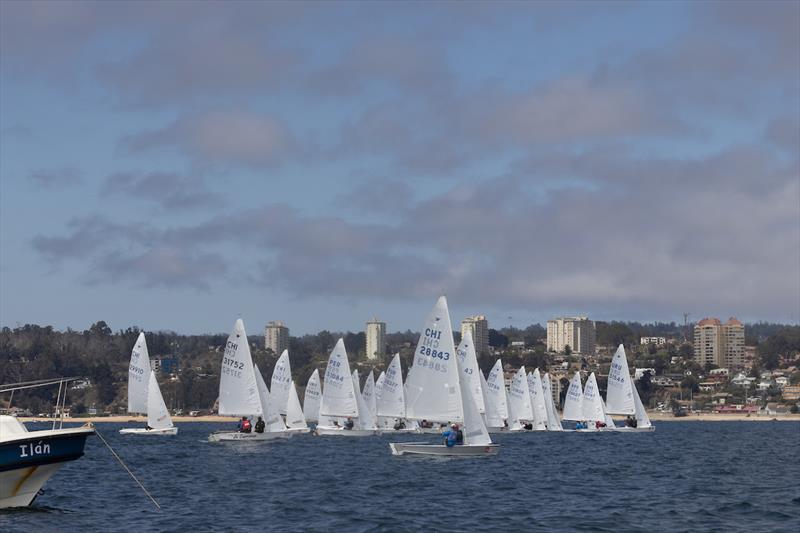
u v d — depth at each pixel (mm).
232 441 190125
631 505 87438
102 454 157625
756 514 81562
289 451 162625
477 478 111000
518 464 133375
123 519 76312
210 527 72938
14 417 74750
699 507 85938
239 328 183750
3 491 73750
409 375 131000
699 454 169625
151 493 95438
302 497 92188
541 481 109188
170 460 142125
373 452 157500
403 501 89312
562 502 89438
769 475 121000
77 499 89125
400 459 136750
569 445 198625
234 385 183500
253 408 184375
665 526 75125
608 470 127500
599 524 75875
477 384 185000
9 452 71938
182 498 91250
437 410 130625
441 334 130125
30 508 80000
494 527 74312
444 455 136125
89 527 71938
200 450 167375
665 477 117125
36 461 73000
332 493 95500
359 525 74625
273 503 87438
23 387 78625
